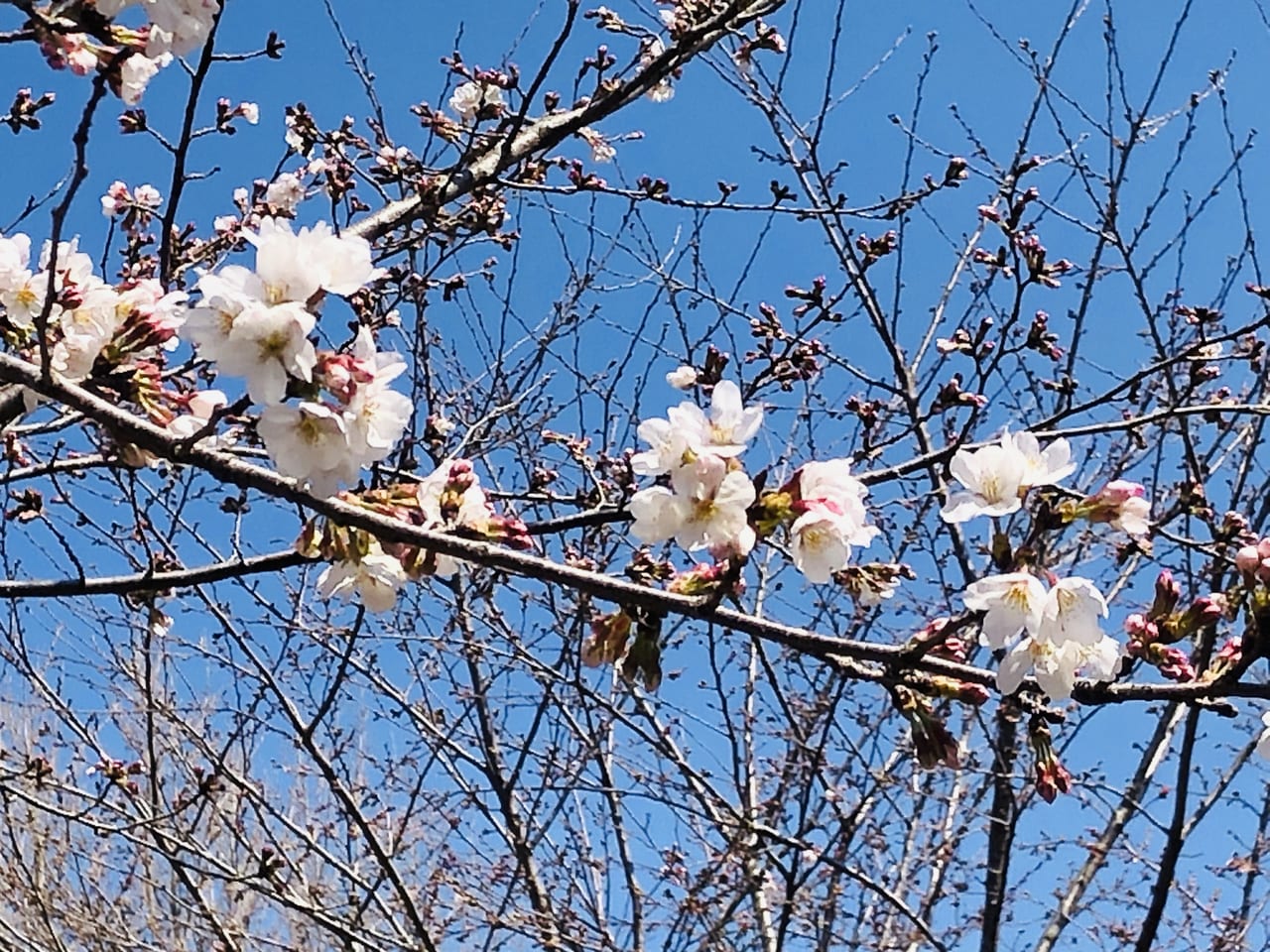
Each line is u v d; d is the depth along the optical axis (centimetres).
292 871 647
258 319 218
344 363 228
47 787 548
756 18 497
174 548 486
